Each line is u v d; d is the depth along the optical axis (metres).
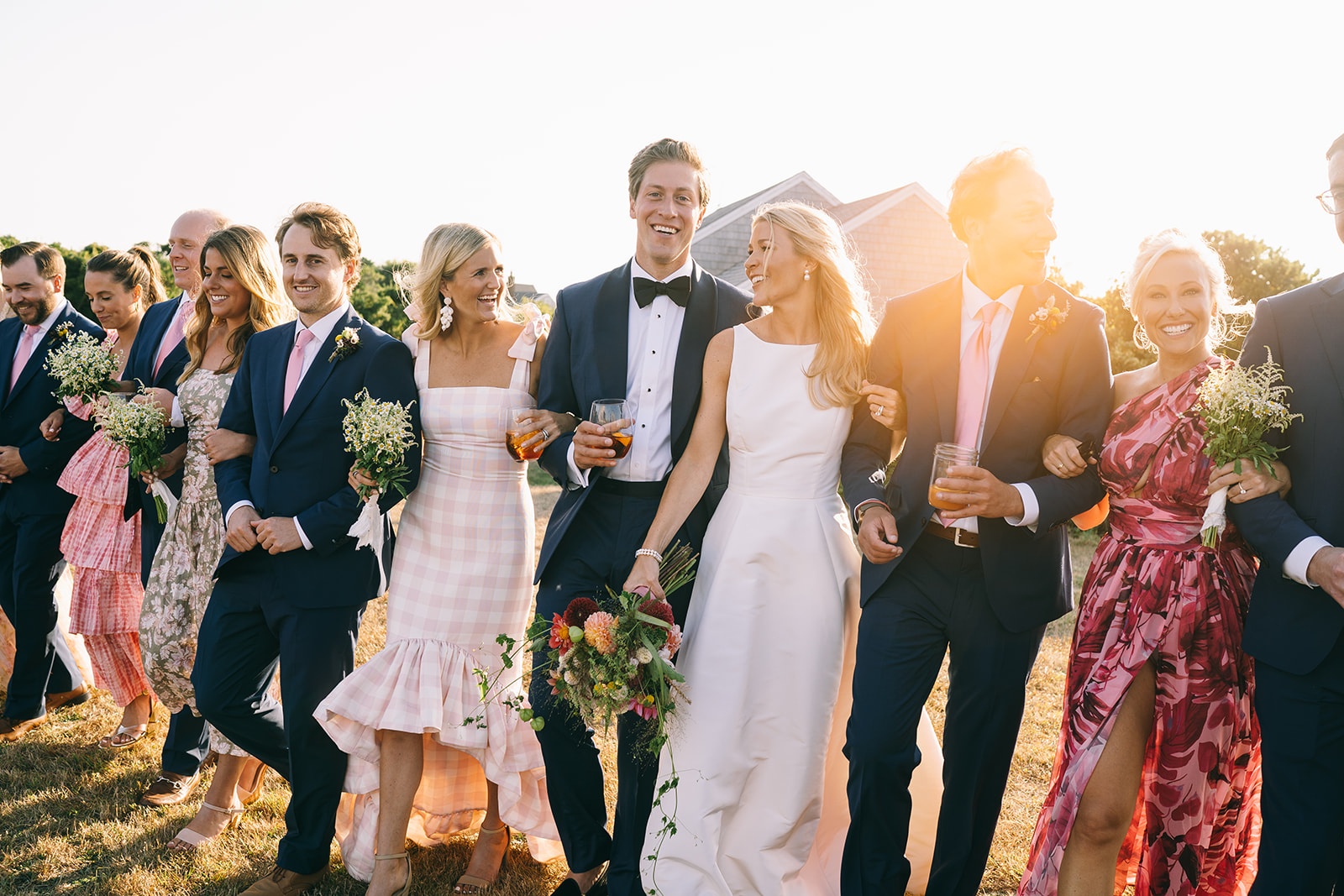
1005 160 2.94
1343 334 2.57
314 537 3.25
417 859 3.66
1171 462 2.83
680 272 3.38
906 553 2.99
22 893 3.35
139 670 4.71
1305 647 2.52
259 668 3.50
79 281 29.80
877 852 2.94
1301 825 2.53
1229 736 2.82
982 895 3.39
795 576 3.12
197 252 4.52
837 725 3.33
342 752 3.38
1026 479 2.95
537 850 3.62
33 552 4.81
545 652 3.24
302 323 3.51
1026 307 2.98
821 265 3.13
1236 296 25.22
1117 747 2.81
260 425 3.49
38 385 4.94
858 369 3.17
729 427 3.20
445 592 3.33
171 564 3.97
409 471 3.31
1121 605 2.87
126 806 4.02
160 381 4.41
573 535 3.31
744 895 3.12
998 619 2.89
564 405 3.44
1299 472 2.60
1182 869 2.87
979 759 3.01
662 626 2.80
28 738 4.75
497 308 3.44
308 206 3.52
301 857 3.31
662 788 2.94
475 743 3.27
